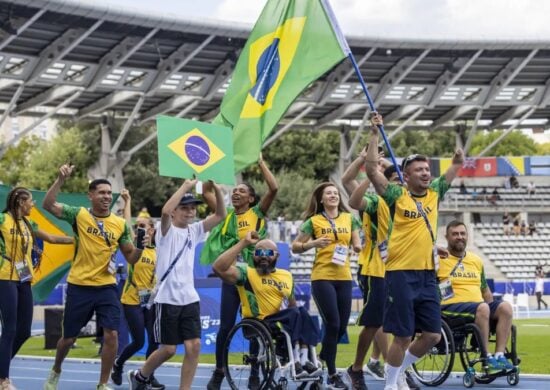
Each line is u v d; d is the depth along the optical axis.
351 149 50.34
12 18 33.19
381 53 43.09
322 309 11.02
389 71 45.22
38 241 15.26
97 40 37.16
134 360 15.77
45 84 39.16
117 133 50.00
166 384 12.69
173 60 40.31
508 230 50.34
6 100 42.28
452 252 12.08
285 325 10.28
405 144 70.38
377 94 46.50
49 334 18.67
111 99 43.03
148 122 47.03
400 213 9.05
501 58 45.44
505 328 11.74
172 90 43.12
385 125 53.91
